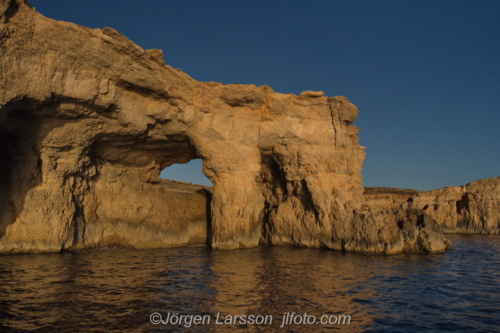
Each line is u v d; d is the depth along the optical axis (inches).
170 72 979.3
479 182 2197.3
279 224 1255.5
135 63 887.7
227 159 1120.2
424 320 502.6
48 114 816.9
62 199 899.4
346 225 1118.4
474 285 703.7
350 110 1202.6
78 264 767.1
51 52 753.0
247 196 1154.7
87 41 794.2
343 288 652.1
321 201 1164.5
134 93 939.3
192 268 784.9
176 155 1256.8
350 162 1214.9
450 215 2218.3
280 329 453.1
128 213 1081.4
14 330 410.0
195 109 1065.5
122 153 1069.8
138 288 605.0
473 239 1738.4
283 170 1240.2
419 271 816.9
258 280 690.8
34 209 860.6
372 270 812.6
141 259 876.6
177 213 1197.1
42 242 871.1
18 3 688.4
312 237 1184.8
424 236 1083.9
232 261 887.7
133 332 421.7
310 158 1183.6
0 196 840.3
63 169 887.7
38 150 852.0
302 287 648.4
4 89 681.0
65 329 420.2
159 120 1016.2
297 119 1189.7
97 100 839.1
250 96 1124.5
